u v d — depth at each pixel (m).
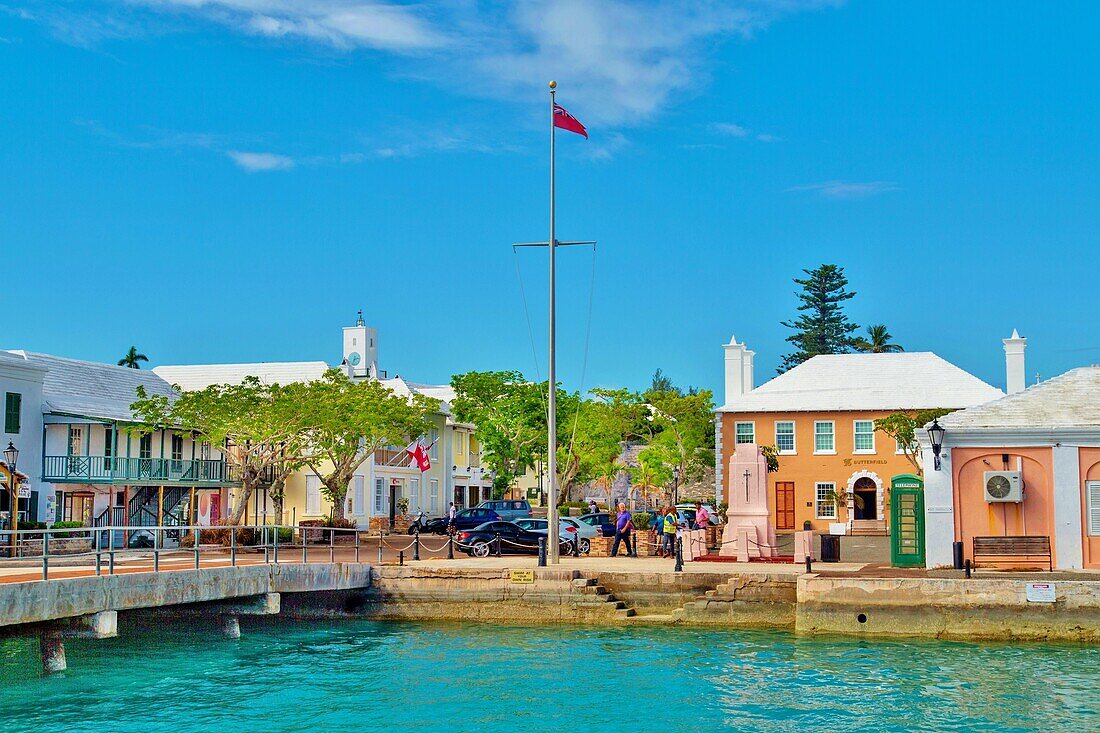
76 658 28.69
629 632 35.00
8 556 41.28
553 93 42.66
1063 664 29.03
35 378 51.19
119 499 54.94
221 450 56.94
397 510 77.25
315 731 22.62
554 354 41.59
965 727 22.91
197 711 24.12
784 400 71.94
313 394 55.47
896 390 71.25
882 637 33.28
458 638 34.12
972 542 37.25
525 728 23.06
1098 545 36.53
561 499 83.44
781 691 26.17
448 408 85.25
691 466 83.44
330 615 38.12
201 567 33.56
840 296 120.56
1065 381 39.00
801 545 40.16
